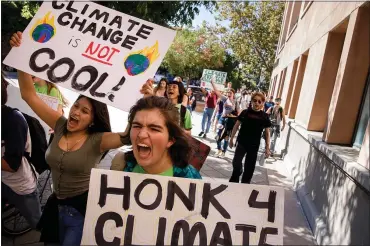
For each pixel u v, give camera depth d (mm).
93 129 2055
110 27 2016
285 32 17844
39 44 1989
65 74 1932
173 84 3717
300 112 6938
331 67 5648
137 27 2004
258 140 4328
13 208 2932
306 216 4266
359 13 4129
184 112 3561
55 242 2125
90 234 1495
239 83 41781
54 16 2043
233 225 1494
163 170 1589
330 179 3846
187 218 1505
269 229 1486
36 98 2152
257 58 25875
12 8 12742
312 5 8055
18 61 1960
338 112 4293
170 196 1523
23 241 2871
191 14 7453
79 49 1977
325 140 4438
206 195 1521
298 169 5863
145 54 1947
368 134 3018
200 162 2230
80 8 2068
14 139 2186
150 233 1495
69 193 1984
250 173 4375
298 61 9258
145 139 1440
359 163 3094
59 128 2100
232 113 6562
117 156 1738
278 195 1511
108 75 1923
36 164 2803
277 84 16594
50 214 2072
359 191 2922
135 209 1516
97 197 1525
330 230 3469
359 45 4164
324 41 5836
